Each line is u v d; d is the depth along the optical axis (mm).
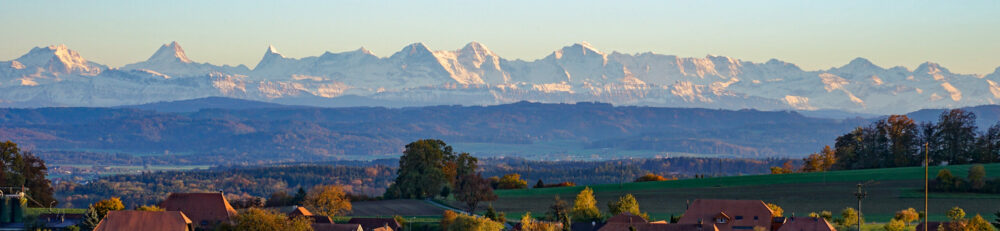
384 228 181625
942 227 169250
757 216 181250
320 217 188250
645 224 172625
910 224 192500
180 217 166750
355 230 164250
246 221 161875
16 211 187250
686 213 185625
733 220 181625
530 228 182500
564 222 187375
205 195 180000
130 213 165125
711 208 184125
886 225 183500
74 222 185250
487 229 182750
